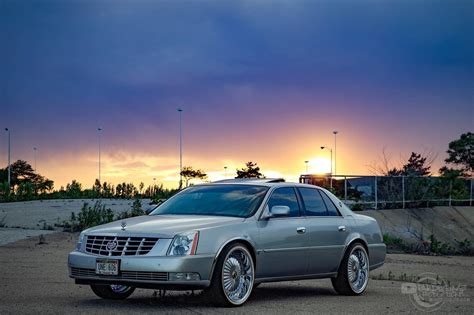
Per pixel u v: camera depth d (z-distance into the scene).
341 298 10.93
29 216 27.48
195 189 10.79
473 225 32.28
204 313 8.55
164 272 8.65
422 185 33.28
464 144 79.12
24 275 12.92
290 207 10.57
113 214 26.08
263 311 8.88
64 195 40.84
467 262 20.12
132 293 10.75
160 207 10.59
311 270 10.70
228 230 9.30
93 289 9.87
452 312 9.63
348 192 31.06
